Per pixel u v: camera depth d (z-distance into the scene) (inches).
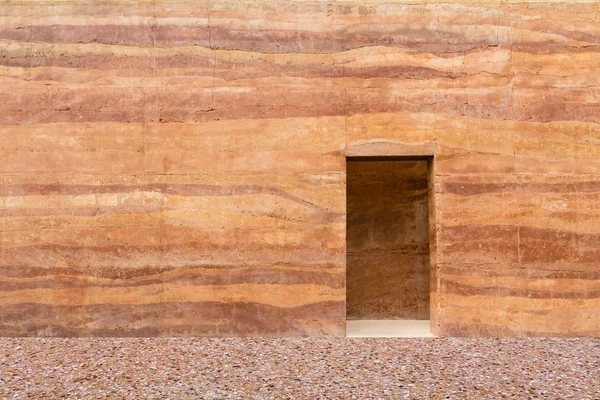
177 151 232.1
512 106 231.3
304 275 227.6
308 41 234.4
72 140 232.4
